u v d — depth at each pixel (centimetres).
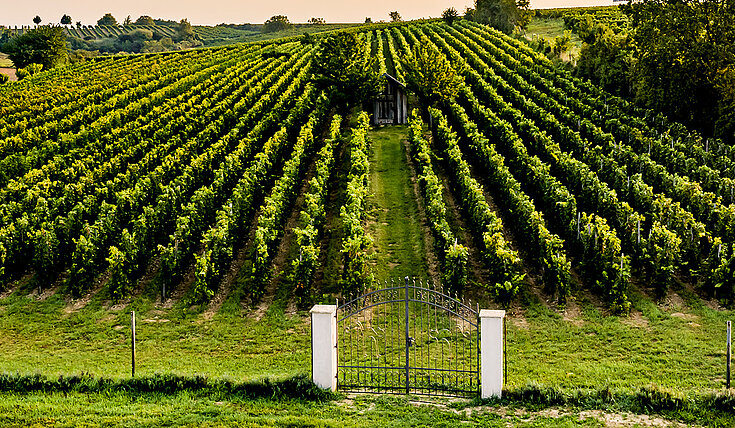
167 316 2247
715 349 1838
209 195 3017
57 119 5269
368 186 3494
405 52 8256
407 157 4281
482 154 3697
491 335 1459
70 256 2655
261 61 8062
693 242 2339
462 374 1703
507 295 2184
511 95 5328
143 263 2566
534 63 6719
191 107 5406
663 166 3378
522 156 3462
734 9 4244
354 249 2295
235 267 2628
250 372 1792
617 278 2084
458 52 8075
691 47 4322
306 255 2273
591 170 3522
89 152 4009
